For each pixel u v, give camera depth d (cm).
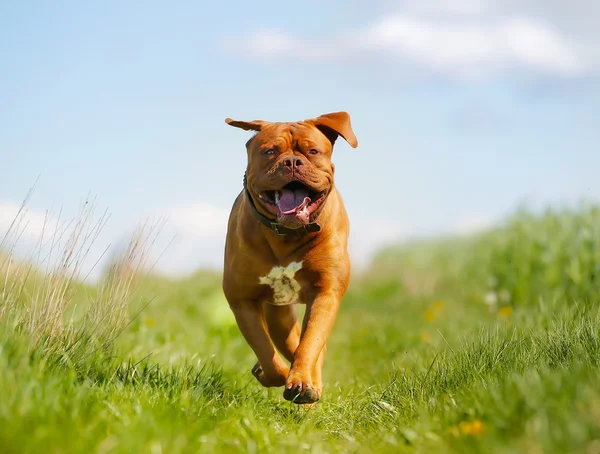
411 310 1150
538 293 980
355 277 1584
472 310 1030
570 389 306
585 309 573
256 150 455
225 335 772
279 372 463
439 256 1580
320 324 449
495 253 1106
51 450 272
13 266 436
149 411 341
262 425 388
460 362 455
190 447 307
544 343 446
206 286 1194
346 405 460
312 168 435
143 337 647
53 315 427
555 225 1016
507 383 349
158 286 1098
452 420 349
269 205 443
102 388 389
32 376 336
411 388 439
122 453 284
